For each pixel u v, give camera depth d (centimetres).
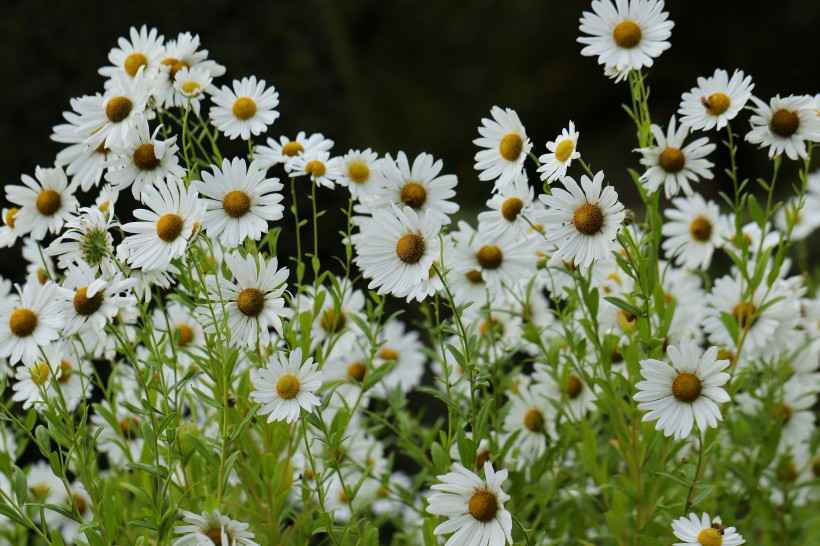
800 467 263
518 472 248
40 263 247
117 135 234
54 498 257
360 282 316
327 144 245
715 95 238
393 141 991
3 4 331
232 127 241
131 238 230
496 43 997
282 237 326
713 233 257
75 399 245
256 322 232
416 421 262
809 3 884
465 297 249
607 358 242
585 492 244
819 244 432
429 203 240
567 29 976
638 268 236
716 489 251
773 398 253
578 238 230
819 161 729
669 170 240
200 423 257
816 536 260
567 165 230
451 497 226
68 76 336
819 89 891
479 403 255
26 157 327
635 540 242
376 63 1018
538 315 257
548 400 249
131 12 346
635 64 237
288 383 229
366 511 269
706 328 252
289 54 367
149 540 239
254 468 243
